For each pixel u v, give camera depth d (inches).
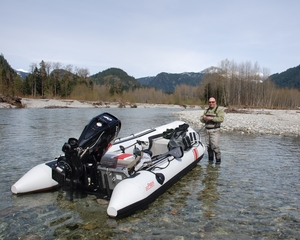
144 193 162.9
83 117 831.1
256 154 332.2
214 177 238.7
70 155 160.2
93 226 147.3
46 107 1459.2
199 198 189.9
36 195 189.8
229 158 310.8
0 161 277.7
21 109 1205.7
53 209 168.1
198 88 3221.0
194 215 162.2
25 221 152.5
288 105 2913.4
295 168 268.8
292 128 581.9
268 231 143.7
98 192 184.4
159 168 194.5
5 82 2038.6
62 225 148.0
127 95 2861.7
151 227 146.7
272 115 1078.4
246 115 1028.5
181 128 261.1
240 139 446.0
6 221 152.3
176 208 172.4
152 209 170.6
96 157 184.1
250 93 2501.2
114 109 1556.3
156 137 255.8
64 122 671.1
